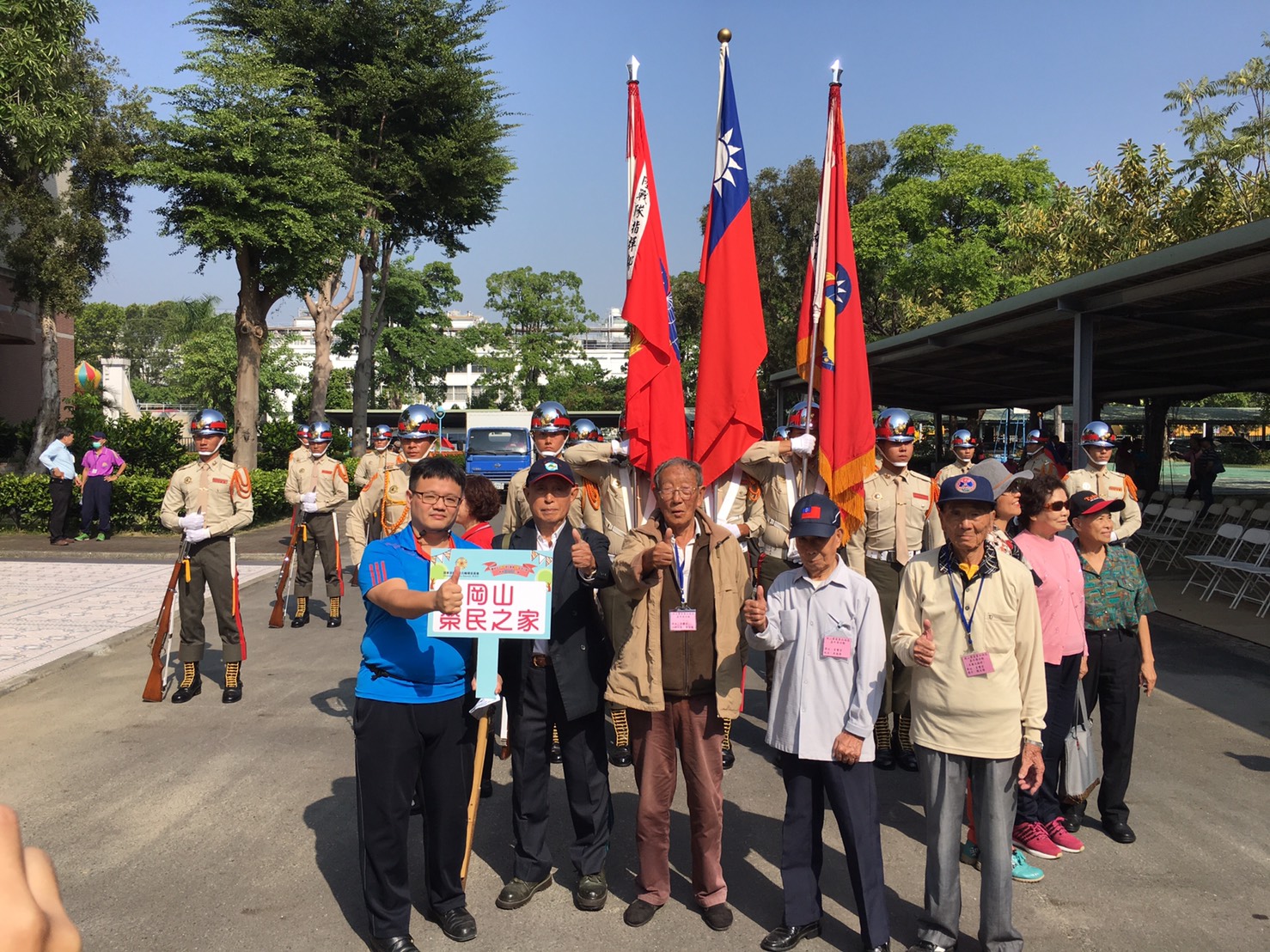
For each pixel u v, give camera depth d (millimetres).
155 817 5059
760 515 6855
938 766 3631
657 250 5953
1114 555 4855
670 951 3766
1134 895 4145
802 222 37531
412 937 3885
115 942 3809
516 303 77375
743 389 5953
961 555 3674
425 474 3787
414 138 28438
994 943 3559
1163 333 13125
